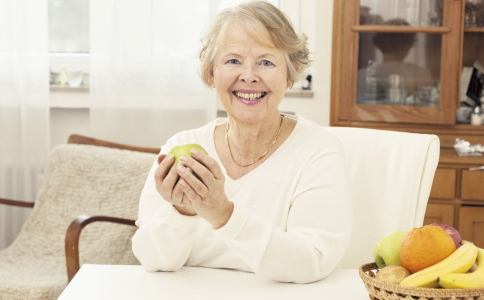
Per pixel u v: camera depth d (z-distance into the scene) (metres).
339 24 3.30
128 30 3.58
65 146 3.43
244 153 1.71
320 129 1.74
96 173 3.33
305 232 1.52
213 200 1.31
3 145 3.65
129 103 3.62
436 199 3.19
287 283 1.45
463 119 3.45
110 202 3.28
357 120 3.35
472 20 3.37
